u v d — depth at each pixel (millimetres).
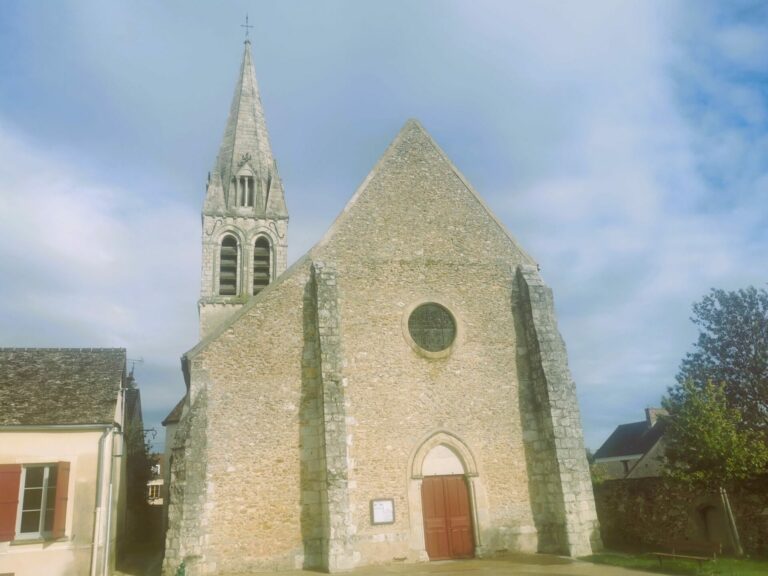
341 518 14742
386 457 16391
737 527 15234
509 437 17375
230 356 16344
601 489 19219
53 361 17500
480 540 16219
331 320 16641
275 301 17141
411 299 18125
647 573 12930
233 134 32594
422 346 17812
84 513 14375
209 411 15719
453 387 17484
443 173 19906
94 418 14883
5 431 14258
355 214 18703
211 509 14938
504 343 18312
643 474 31266
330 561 14375
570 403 17297
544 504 16844
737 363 17391
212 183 30672
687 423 15500
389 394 16984
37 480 14367
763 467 14516
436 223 19172
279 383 16406
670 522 16594
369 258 18250
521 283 18906
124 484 20984
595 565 14219
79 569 14000
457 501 16609
